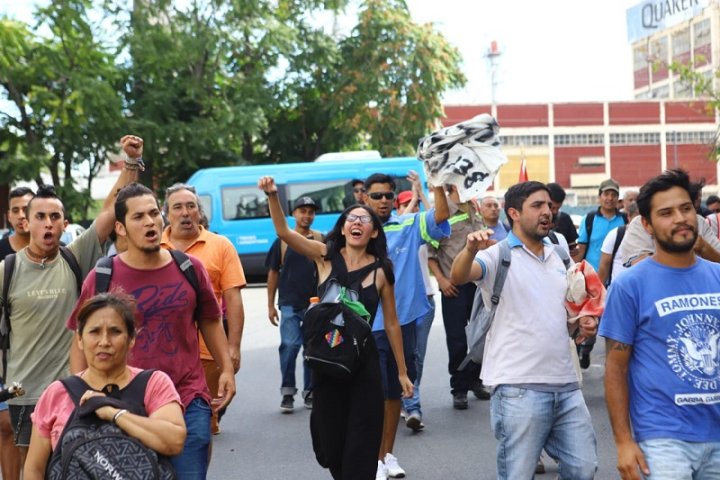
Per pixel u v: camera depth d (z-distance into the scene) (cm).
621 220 1088
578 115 7850
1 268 572
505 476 500
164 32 3166
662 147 7875
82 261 580
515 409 494
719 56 4669
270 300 974
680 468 393
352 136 3644
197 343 496
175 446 383
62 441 373
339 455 568
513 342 502
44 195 574
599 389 996
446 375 1110
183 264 489
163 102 3269
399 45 3581
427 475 698
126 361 408
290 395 940
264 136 3794
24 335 570
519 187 514
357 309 573
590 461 495
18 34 2930
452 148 704
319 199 2653
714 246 647
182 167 3466
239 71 3528
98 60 3150
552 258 516
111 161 3319
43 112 3041
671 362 404
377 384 562
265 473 721
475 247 496
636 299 413
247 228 2644
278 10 3528
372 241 620
